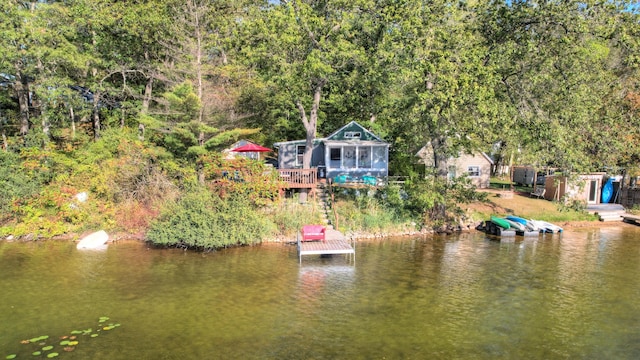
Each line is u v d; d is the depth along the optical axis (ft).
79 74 103.86
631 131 88.02
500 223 85.25
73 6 96.73
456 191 93.25
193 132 85.10
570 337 39.73
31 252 66.49
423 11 75.87
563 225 95.45
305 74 79.66
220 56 109.60
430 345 37.65
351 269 60.85
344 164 108.06
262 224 73.56
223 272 58.39
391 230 83.87
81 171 80.33
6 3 86.07
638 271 61.05
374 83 87.10
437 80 72.28
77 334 39.04
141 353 35.53
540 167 86.28
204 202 72.64
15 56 85.61
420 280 56.24
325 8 82.89
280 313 44.57
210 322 42.06
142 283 53.36
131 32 99.45
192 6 89.20
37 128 93.56
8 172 78.54
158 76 93.20
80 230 75.66
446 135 78.74
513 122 75.56
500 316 44.50
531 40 78.79
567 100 76.64
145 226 76.13
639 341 39.06
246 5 110.52
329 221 82.53
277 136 136.87
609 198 115.75
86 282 53.42
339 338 38.83
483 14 82.23
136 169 79.36
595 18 73.26
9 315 43.11
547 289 53.16
